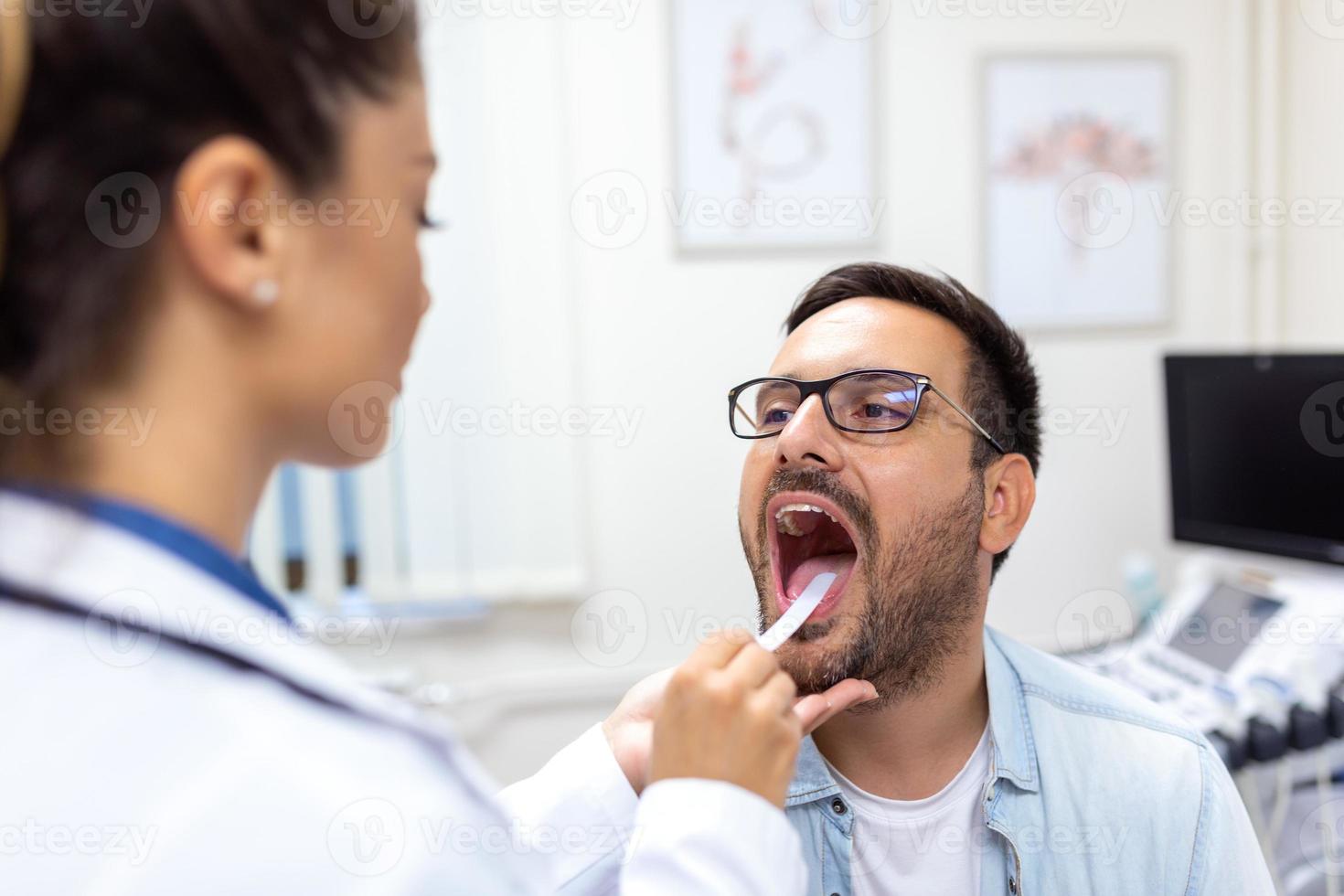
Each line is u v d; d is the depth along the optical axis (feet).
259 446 1.39
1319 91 6.00
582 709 6.31
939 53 6.24
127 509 1.24
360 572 6.08
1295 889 4.35
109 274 1.23
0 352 1.24
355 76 1.34
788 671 2.57
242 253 1.28
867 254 6.26
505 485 6.11
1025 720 2.74
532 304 6.02
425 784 1.25
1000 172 6.34
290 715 1.21
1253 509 5.02
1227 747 4.22
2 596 1.19
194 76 1.24
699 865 1.54
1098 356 6.55
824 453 2.56
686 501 6.27
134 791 1.12
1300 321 6.25
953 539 2.60
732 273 6.18
